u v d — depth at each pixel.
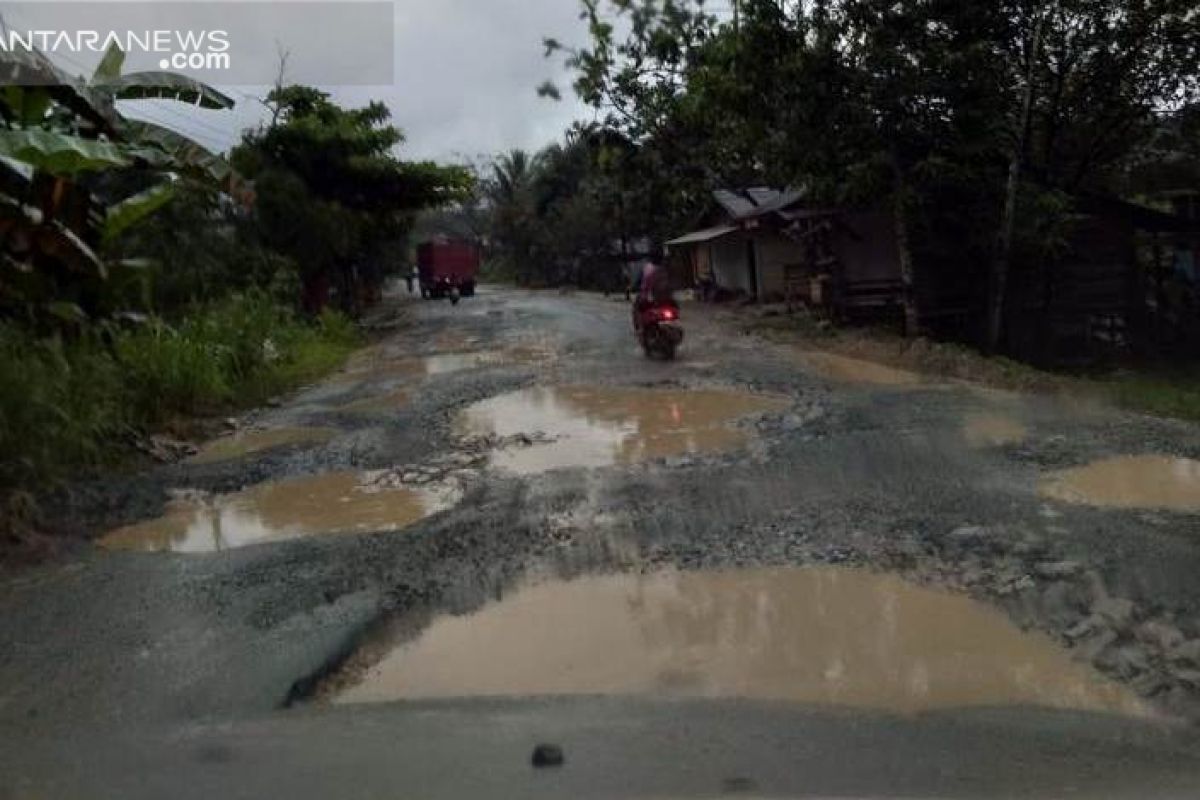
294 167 24.36
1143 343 17.36
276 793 3.02
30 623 5.02
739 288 28.42
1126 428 8.21
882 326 17.88
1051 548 5.19
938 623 4.43
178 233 18.61
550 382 13.12
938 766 3.06
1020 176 15.32
